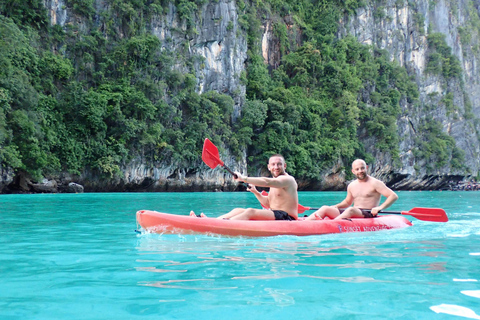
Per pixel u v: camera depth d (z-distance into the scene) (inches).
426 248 154.9
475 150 2508.6
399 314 76.9
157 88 1268.5
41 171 975.6
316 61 1861.5
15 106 979.9
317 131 1681.8
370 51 2134.6
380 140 1909.4
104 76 1236.5
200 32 1464.1
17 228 219.6
